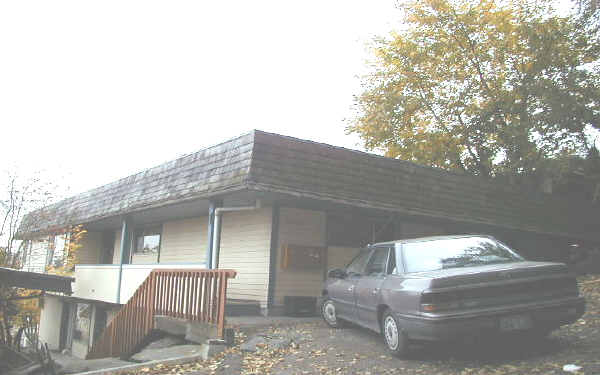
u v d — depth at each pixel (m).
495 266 6.45
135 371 7.66
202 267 12.02
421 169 14.38
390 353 7.11
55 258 17.97
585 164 18.36
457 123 23.02
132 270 15.09
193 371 7.27
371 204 12.55
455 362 6.39
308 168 11.88
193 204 14.00
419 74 23.19
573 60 19.12
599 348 6.36
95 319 19.27
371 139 24.39
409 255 7.25
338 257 14.13
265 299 12.77
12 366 10.02
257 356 7.68
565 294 6.27
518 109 19.98
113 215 16.28
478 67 23.12
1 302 13.16
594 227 19.12
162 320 9.98
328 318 9.94
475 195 15.46
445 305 5.96
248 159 11.09
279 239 13.15
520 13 21.86
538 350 6.61
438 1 22.05
